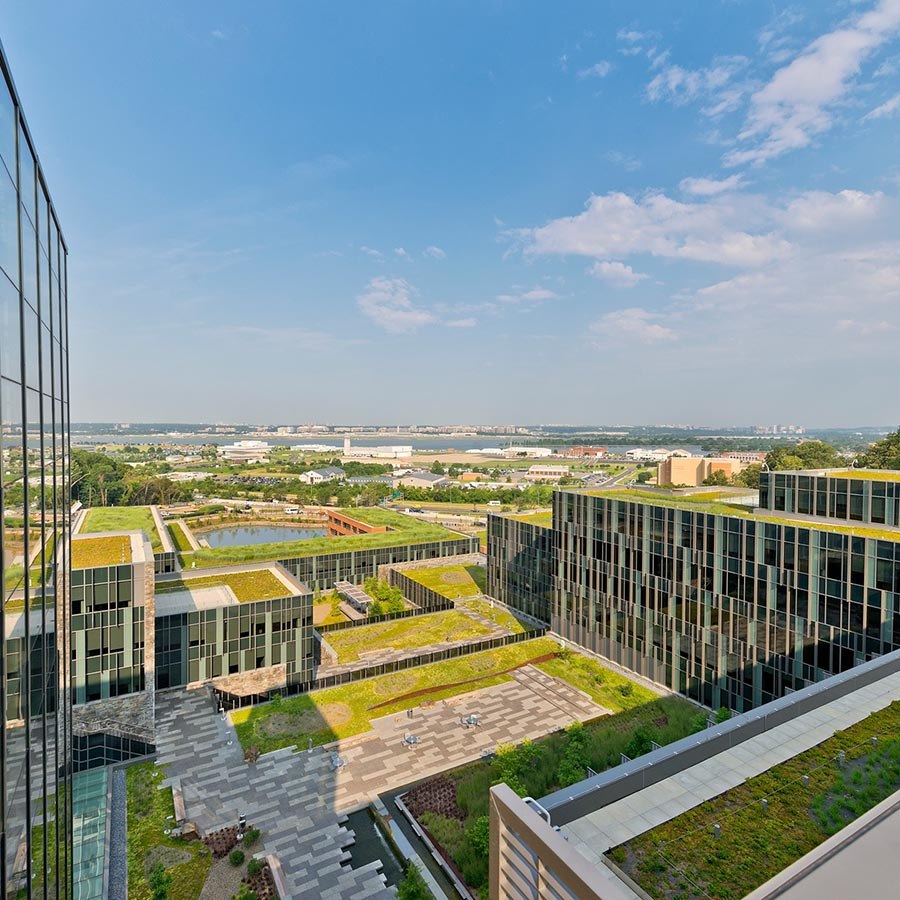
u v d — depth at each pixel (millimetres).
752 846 15586
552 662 63656
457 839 36062
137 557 48469
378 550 98875
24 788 14859
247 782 42156
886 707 22234
